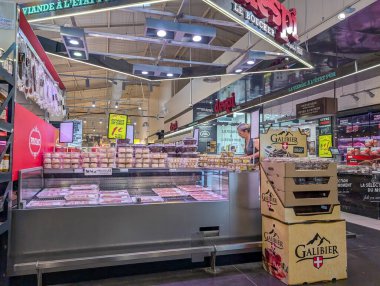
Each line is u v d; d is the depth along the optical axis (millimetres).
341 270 3127
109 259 2982
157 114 25297
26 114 3006
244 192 3633
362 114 8266
